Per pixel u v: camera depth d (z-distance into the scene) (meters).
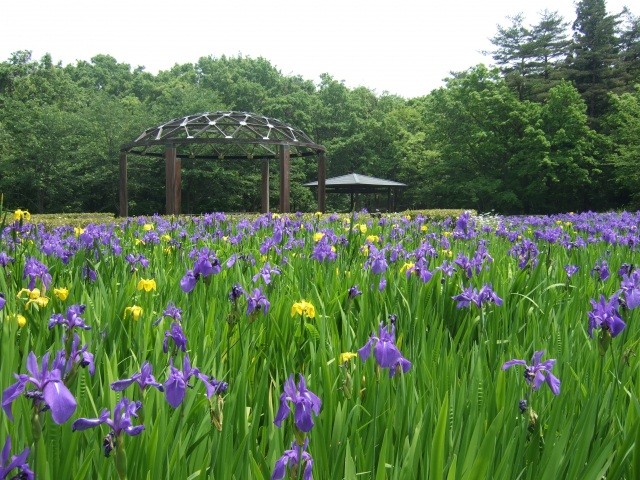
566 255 7.13
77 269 4.91
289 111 67.75
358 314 4.11
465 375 2.84
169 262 6.05
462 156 53.06
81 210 51.78
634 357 3.41
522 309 4.40
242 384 2.62
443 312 4.39
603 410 2.71
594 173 50.75
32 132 47.50
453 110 52.66
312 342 3.48
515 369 2.94
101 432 2.30
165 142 23.41
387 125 63.25
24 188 48.75
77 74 83.12
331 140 65.69
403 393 2.66
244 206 56.84
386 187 41.22
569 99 50.62
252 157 30.33
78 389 2.42
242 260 5.54
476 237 8.38
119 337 3.35
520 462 2.33
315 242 7.16
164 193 52.88
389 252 6.18
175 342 2.83
